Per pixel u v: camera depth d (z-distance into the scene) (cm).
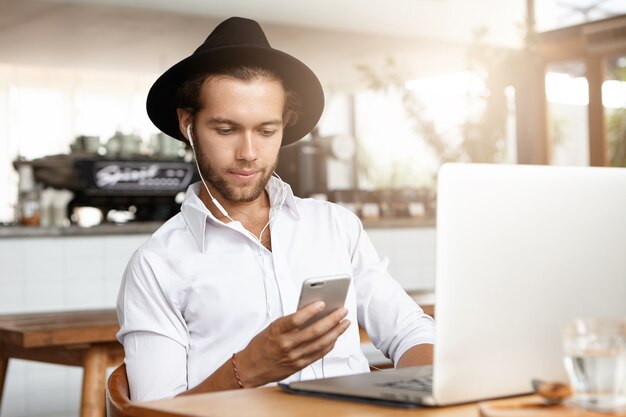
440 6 849
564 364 126
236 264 186
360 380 140
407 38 903
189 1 752
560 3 828
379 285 204
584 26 801
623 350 110
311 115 206
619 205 133
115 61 969
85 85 1140
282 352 150
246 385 155
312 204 205
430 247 693
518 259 122
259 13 798
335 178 754
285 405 126
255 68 182
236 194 185
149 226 573
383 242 668
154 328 178
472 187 117
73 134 1137
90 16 766
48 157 716
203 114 184
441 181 115
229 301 183
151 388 174
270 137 185
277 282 188
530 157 855
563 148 841
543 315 125
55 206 627
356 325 196
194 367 182
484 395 122
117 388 156
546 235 125
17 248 526
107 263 556
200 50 191
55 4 727
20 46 887
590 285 130
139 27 809
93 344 318
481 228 118
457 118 699
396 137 1119
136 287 181
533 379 126
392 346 200
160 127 206
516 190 122
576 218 128
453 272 116
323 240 199
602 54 797
